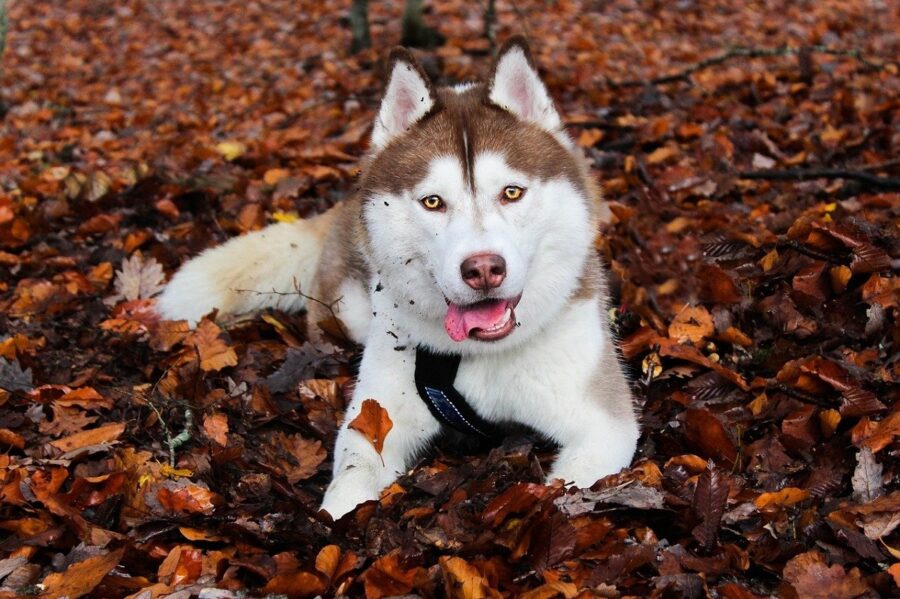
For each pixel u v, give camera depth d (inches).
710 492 48.6
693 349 60.6
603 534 48.3
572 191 54.1
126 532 50.5
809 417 54.6
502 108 55.1
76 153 105.7
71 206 83.5
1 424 56.9
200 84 149.9
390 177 53.9
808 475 52.2
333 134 104.4
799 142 85.0
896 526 47.9
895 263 61.7
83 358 63.7
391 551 47.8
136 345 64.6
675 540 49.4
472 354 54.7
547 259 53.6
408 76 55.0
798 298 61.4
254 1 209.9
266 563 47.5
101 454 55.5
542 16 172.1
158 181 84.7
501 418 57.1
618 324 64.4
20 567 47.8
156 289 71.4
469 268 49.9
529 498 48.8
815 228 63.3
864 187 75.0
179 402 57.9
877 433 52.4
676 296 67.0
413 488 53.7
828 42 144.7
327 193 84.8
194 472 53.9
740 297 63.9
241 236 70.4
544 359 54.7
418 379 55.2
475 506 50.4
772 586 46.8
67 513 50.4
